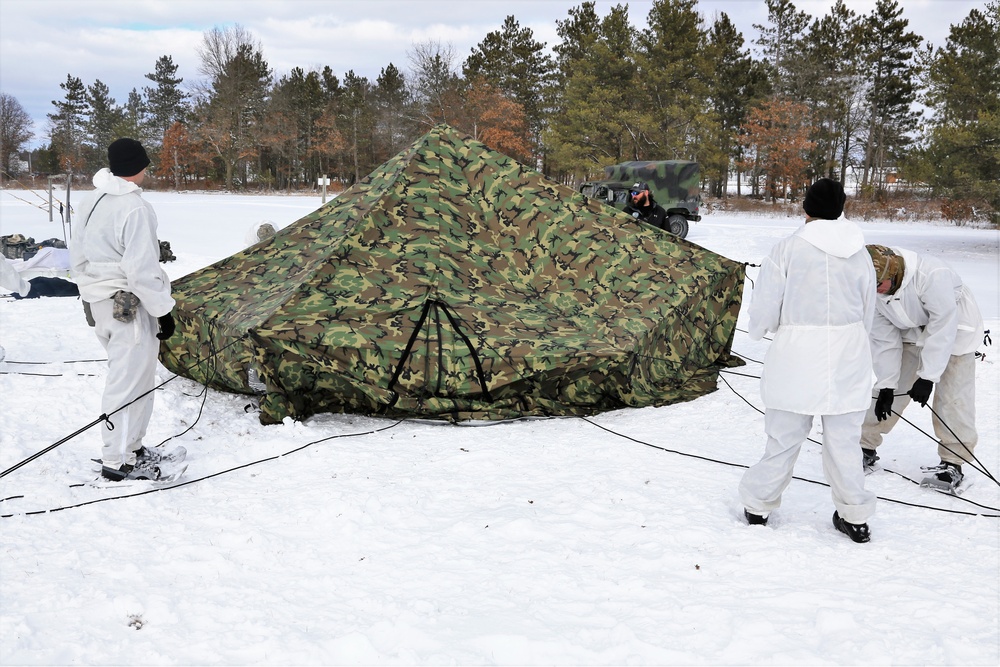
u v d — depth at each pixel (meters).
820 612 2.92
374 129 71.00
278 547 3.57
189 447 5.06
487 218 7.04
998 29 24.41
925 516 4.16
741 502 4.25
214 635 2.80
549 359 5.89
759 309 3.87
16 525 3.71
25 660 2.62
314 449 5.04
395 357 5.70
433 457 4.96
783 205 45.53
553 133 47.53
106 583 3.17
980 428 5.76
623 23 45.62
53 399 5.84
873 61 51.69
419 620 2.92
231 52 73.44
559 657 2.70
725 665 2.65
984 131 22.52
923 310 4.43
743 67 52.41
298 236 6.92
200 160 75.25
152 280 4.33
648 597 3.14
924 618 2.99
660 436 5.54
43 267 12.02
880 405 4.46
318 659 2.66
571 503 4.18
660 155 44.91
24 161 95.06
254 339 5.46
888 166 55.28
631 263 6.96
